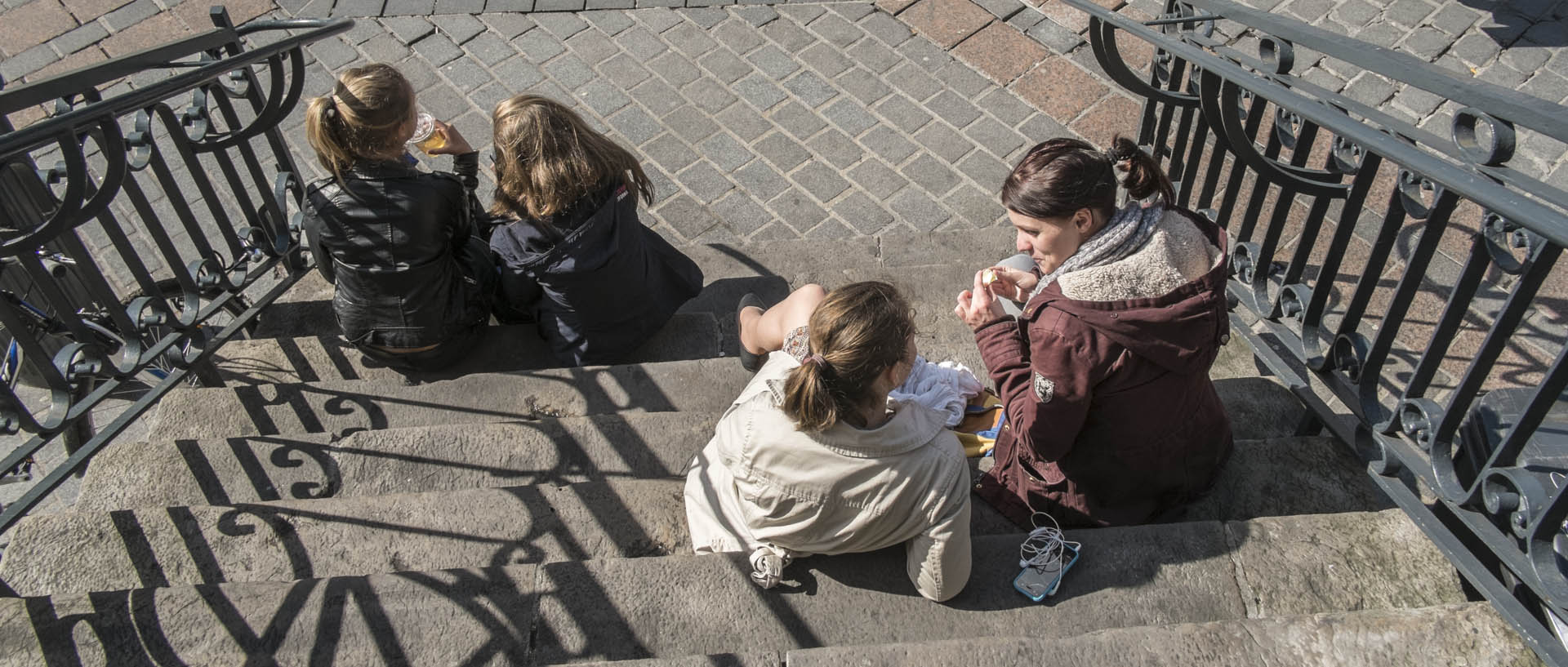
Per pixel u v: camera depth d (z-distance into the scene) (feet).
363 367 13.07
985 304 8.18
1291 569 8.05
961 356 12.12
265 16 21.81
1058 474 8.84
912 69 20.39
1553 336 13.98
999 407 10.21
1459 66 18.79
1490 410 8.13
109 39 21.49
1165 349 7.18
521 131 10.80
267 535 9.05
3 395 9.16
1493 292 14.70
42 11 22.09
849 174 18.79
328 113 10.55
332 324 14.42
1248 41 19.71
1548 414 7.98
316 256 11.55
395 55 20.98
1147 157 7.29
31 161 9.18
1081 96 19.74
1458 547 7.47
